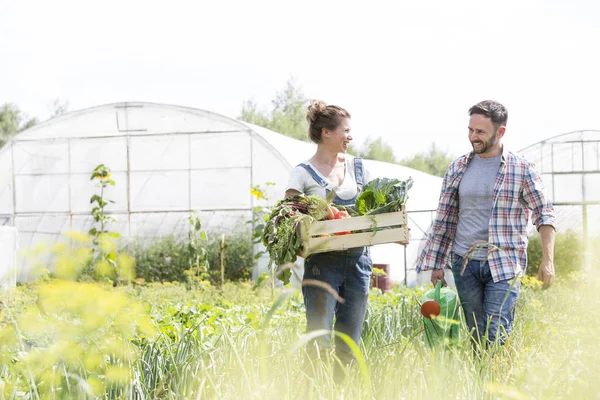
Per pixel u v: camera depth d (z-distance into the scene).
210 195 20.77
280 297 2.10
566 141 23.64
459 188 5.43
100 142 21.52
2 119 50.69
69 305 2.28
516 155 5.36
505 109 5.29
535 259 21.00
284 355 3.46
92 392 2.70
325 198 4.51
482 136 5.25
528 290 9.67
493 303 5.11
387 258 22.34
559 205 23.64
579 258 20.70
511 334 5.04
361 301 4.56
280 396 3.02
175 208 21.00
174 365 3.67
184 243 20.53
